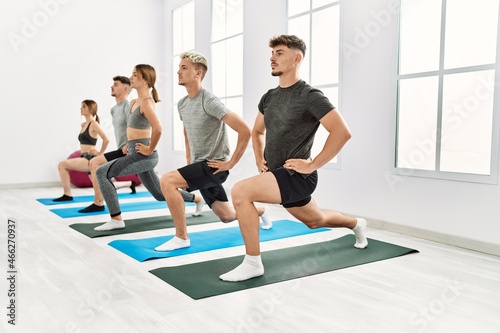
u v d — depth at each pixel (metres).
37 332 1.93
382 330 1.97
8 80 6.76
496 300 2.34
